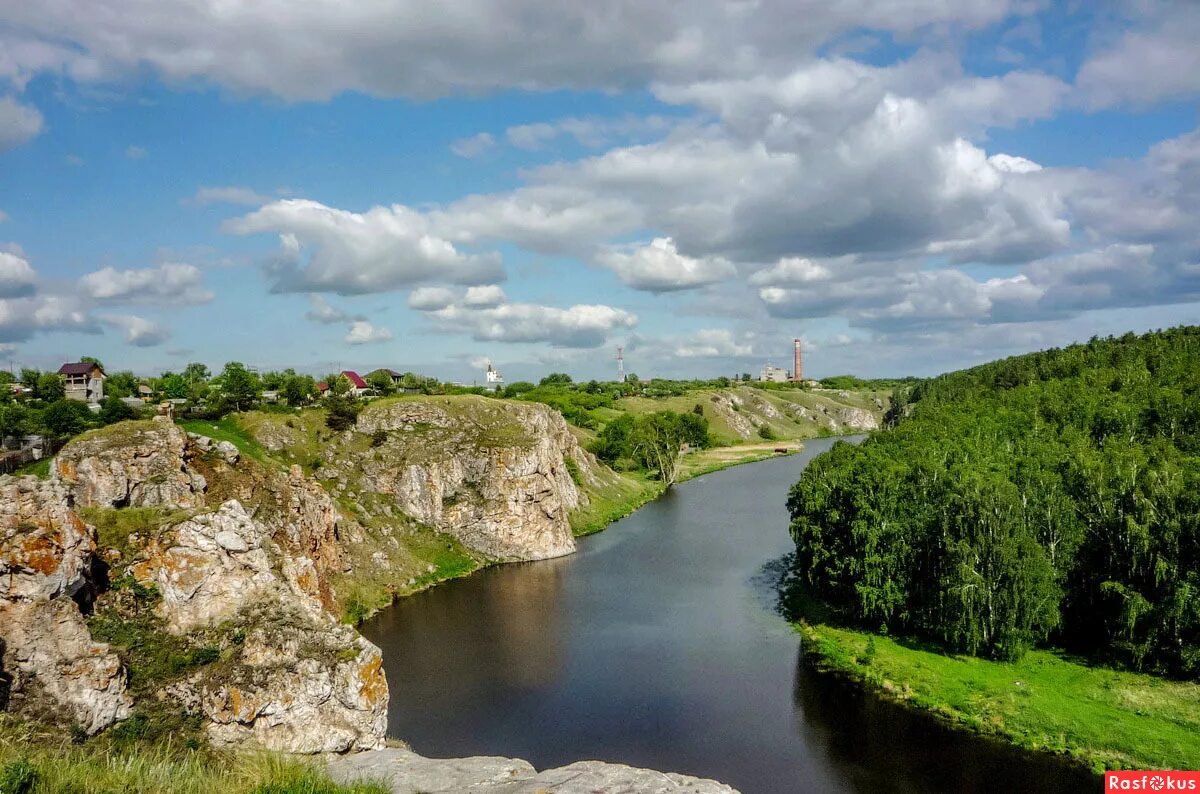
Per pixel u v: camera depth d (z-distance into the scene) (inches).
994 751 1745.8
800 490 2987.2
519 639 2504.9
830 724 1886.1
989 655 2279.8
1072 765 1674.5
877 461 2854.3
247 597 1439.5
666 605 2881.4
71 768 806.5
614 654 2363.4
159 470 2055.9
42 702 1110.4
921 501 2492.6
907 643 2396.7
